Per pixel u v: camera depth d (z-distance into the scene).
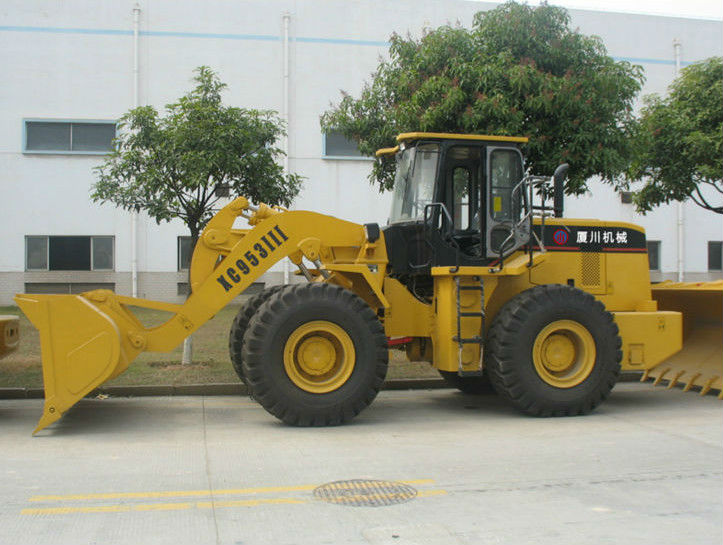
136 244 20.73
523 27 10.30
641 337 8.23
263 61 20.70
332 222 7.73
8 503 4.77
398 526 4.34
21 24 19.91
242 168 9.89
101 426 7.24
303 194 20.91
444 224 7.88
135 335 7.26
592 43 10.50
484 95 9.77
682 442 6.61
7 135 20.03
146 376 9.54
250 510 4.64
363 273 7.55
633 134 10.62
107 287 20.62
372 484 5.23
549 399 7.62
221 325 15.73
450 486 5.18
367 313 7.30
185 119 9.95
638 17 22.34
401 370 10.43
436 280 7.90
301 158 20.91
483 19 10.83
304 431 7.02
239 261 7.49
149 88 20.31
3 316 7.65
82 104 20.14
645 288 8.74
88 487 5.14
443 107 9.79
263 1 20.67
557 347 7.81
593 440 6.68
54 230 20.36
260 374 7.03
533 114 10.03
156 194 9.98
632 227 8.71
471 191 8.05
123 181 10.37
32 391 8.72
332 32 20.97
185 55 20.39
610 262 8.58
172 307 7.41
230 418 7.66
